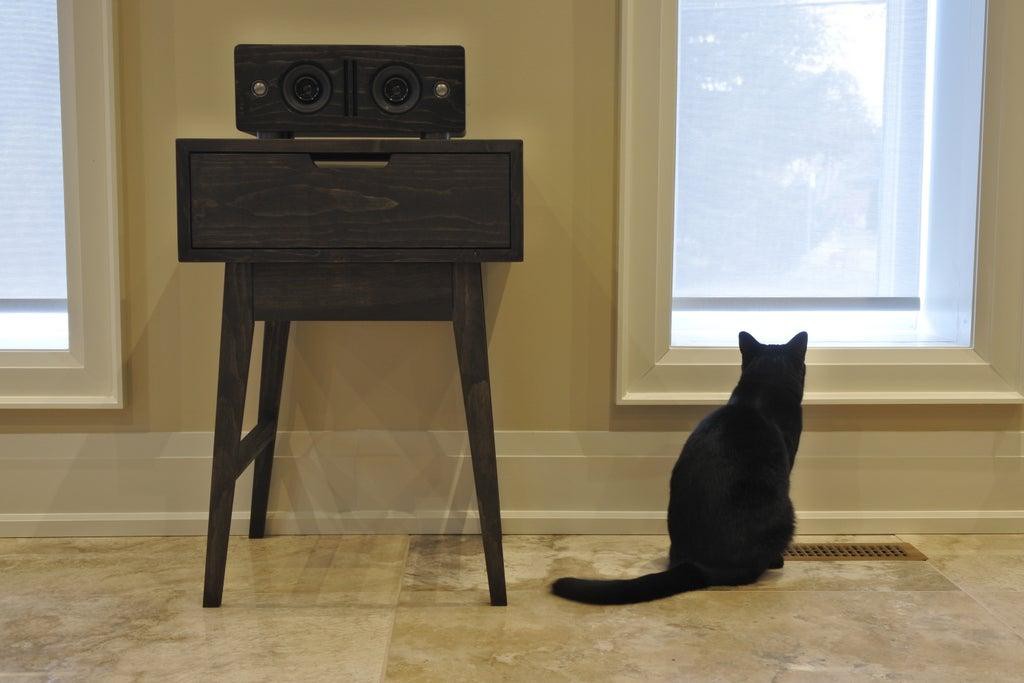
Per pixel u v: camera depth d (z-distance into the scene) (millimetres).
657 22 1761
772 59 1828
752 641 1328
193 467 1840
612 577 1603
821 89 1839
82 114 1749
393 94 1459
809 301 1883
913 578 1602
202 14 1771
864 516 1866
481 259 1396
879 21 1828
